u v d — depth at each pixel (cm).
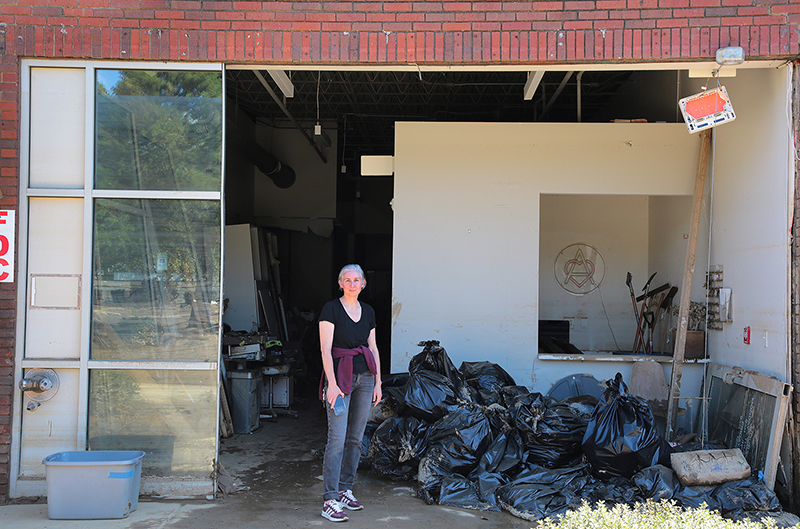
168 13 382
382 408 472
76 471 338
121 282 384
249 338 615
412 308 560
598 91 938
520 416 420
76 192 382
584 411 432
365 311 372
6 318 375
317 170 1216
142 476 378
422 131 566
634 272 707
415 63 387
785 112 391
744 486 362
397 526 341
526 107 1053
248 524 340
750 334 441
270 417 642
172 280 385
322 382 367
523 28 382
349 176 1416
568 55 380
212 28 381
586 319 709
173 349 383
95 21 381
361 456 456
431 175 565
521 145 562
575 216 715
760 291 426
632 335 699
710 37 376
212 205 386
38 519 340
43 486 374
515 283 557
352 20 384
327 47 383
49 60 383
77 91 387
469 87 956
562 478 379
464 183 563
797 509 373
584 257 713
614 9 380
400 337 559
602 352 652
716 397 483
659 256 663
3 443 372
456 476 396
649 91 727
